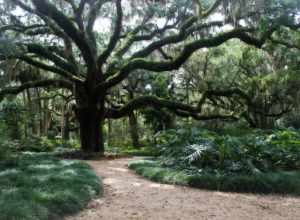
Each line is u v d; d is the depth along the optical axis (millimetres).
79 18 13156
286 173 7578
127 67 13023
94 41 14523
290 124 23703
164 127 23047
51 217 4469
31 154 11430
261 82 20391
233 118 18797
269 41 14000
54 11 11148
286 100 20859
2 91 15039
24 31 14414
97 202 5645
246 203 5887
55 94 22922
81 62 18016
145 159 11008
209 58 21453
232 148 7957
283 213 5348
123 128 31266
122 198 6043
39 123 25656
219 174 7391
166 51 17828
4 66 15422
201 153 8023
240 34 11945
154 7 13570
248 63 21219
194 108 15242
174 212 5215
